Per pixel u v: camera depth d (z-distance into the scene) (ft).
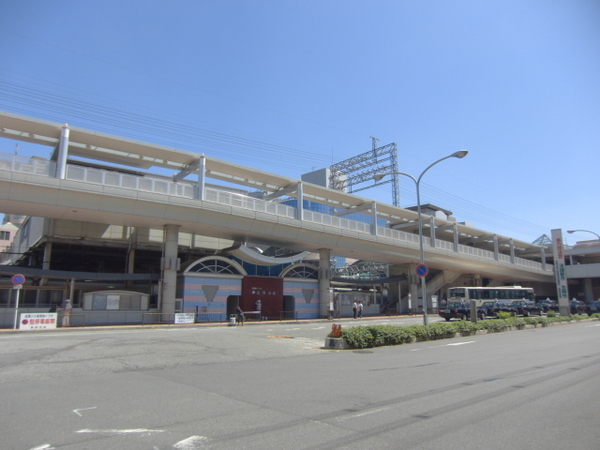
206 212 107.65
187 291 110.73
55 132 95.35
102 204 94.79
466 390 29.01
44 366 37.19
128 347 51.11
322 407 24.26
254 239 129.59
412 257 163.94
